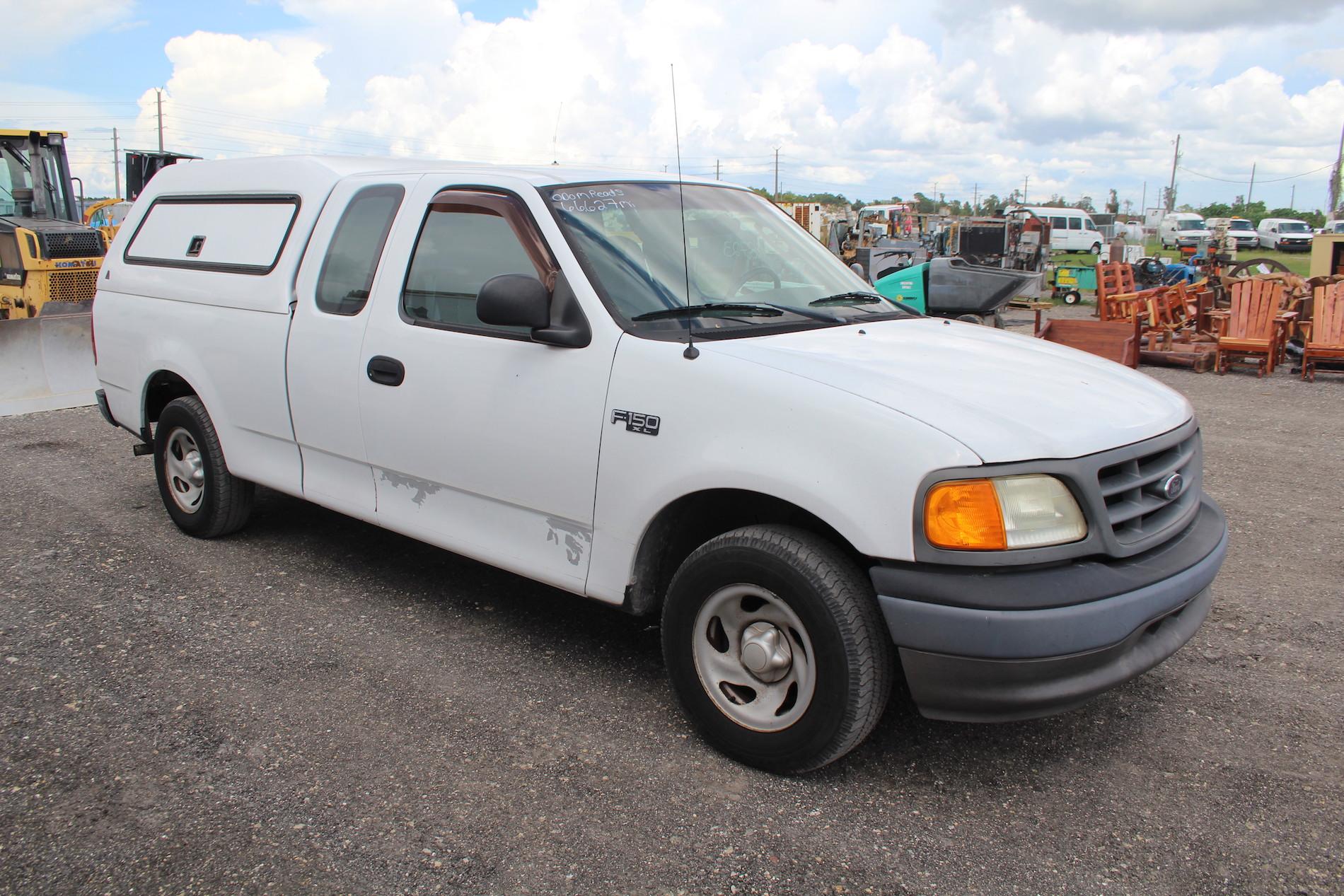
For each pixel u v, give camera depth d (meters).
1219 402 9.91
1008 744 3.22
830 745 2.82
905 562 2.64
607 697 3.49
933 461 2.60
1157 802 2.88
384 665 3.72
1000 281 12.55
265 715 3.32
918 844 2.67
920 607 2.62
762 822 2.77
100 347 5.43
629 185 3.84
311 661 3.75
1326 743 3.21
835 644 2.75
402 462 3.88
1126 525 2.84
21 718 3.28
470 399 3.58
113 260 5.45
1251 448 7.67
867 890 2.48
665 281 3.47
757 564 2.87
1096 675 2.68
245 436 4.65
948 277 12.84
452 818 2.76
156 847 2.61
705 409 2.98
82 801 2.82
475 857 2.59
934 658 2.64
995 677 2.62
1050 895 2.47
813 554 2.79
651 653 3.87
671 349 3.12
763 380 2.90
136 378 5.18
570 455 3.31
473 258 3.66
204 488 4.95
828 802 2.87
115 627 4.03
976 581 2.59
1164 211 54.47
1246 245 47.62
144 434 5.30
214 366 4.67
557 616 4.23
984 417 2.73
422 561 4.89
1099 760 3.12
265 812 2.78
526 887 2.48
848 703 2.76
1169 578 2.80
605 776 2.99
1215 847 2.66
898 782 2.98
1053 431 2.74
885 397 2.78
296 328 4.24
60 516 5.53
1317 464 7.13
